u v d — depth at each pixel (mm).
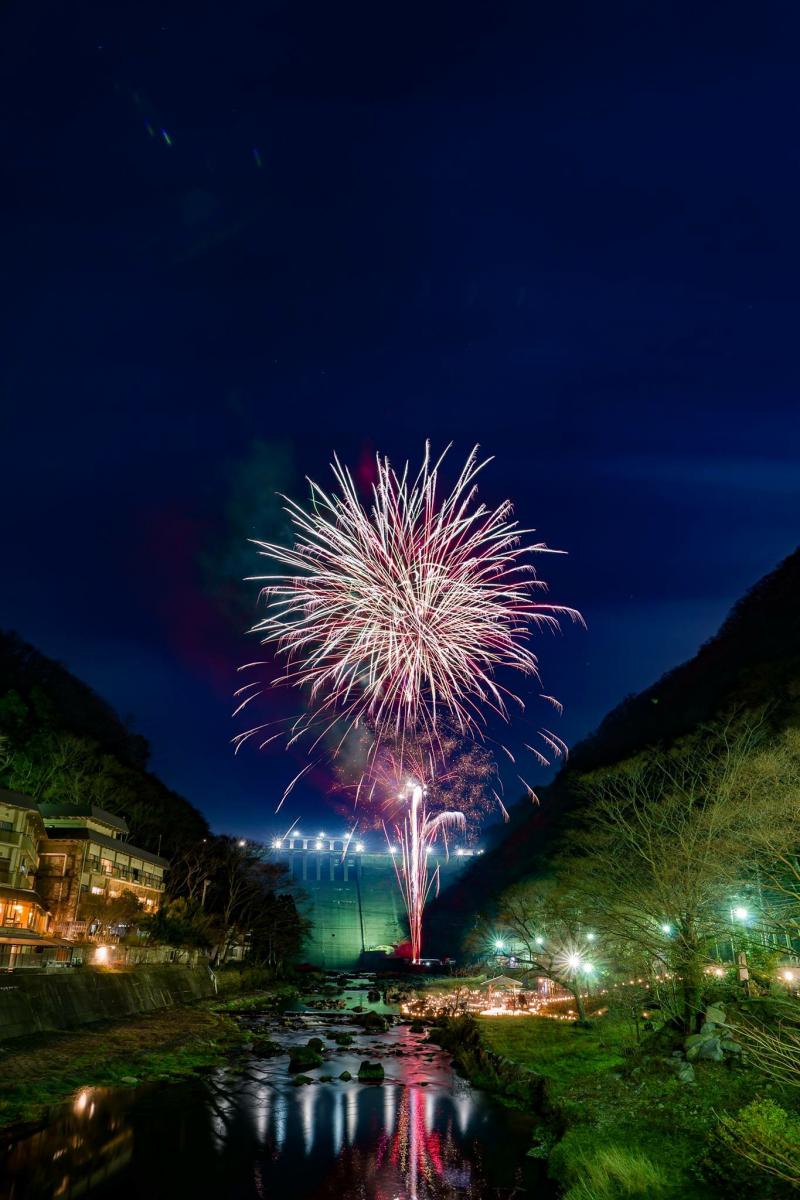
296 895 128875
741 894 28438
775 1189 15727
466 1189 21969
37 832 54781
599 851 36844
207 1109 30375
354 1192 21844
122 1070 35531
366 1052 44781
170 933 67938
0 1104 28922
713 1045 25266
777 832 21203
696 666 107812
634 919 31688
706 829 29422
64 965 48562
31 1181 22422
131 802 87500
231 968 84000
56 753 75188
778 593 101688
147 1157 24688
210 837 105250
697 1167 18156
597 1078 28312
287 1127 28203
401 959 135000
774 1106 18422
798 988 27219
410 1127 28094
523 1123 28141
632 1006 35344
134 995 52906
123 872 67062
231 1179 22938
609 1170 19094
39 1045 37406
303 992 91688
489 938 72625
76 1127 27312
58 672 127000
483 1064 36312
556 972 44781
